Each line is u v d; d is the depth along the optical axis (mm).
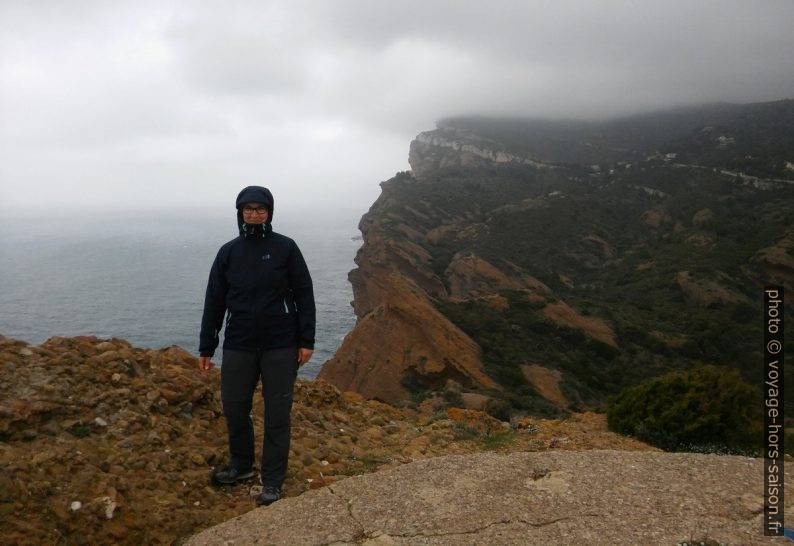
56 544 3275
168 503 3871
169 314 91750
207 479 4336
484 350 37375
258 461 4844
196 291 117500
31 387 4480
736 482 3883
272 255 4086
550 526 3371
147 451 4387
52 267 162625
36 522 3314
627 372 39719
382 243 72312
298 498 3902
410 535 3344
